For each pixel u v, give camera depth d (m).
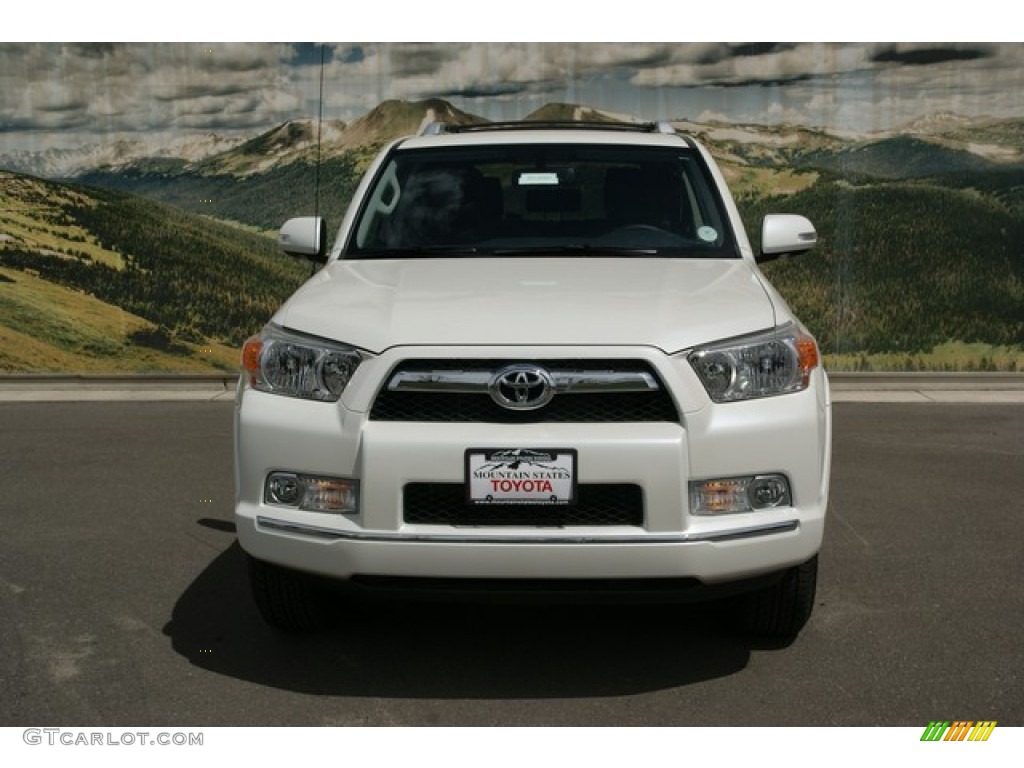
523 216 4.50
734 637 3.95
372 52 9.02
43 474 6.43
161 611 4.24
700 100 8.83
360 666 3.73
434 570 3.27
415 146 4.94
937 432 7.41
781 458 3.34
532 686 3.58
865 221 8.96
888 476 6.26
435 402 3.32
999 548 4.96
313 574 3.41
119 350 9.34
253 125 9.20
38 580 4.60
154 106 9.21
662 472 3.22
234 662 3.76
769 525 3.33
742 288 3.75
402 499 3.28
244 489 3.51
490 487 3.24
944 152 8.84
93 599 4.38
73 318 9.31
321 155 9.18
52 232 9.23
